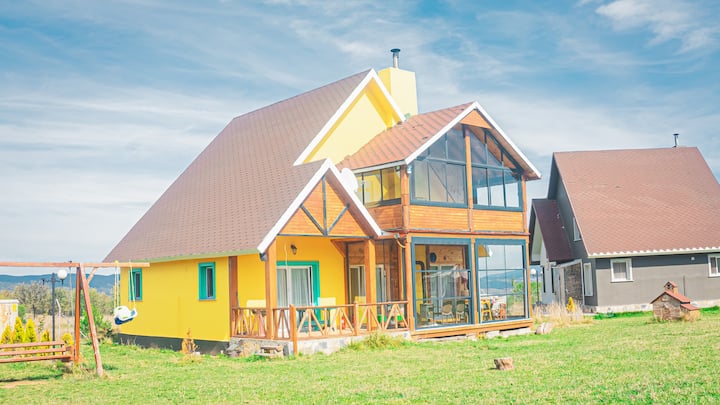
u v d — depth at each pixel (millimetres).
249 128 28375
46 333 22406
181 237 22875
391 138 24000
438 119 23641
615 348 16875
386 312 21859
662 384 11477
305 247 22094
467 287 23578
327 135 23891
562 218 37719
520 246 25500
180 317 22609
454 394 11727
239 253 19047
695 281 32656
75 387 14492
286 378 14391
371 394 12109
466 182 23656
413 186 21859
